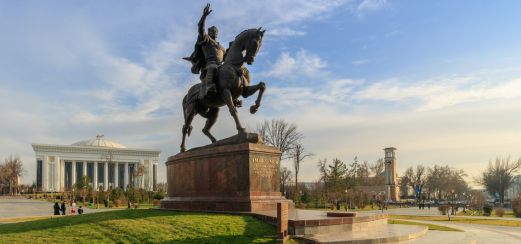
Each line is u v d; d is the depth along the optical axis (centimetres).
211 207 1756
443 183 12488
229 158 1748
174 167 2006
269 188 1772
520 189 12744
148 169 15900
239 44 1847
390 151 12475
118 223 1499
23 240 1352
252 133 1778
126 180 15538
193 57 1983
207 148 1838
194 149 1925
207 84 1830
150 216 1616
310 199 7088
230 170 1741
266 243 1331
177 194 1958
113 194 8619
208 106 2005
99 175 15450
